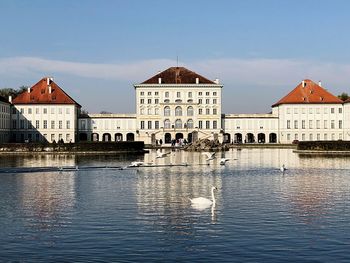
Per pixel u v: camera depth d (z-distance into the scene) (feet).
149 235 120.26
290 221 133.69
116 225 130.41
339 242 113.50
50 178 240.32
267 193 184.55
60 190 195.52
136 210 150.10
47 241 115.65
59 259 102.83
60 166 309.22
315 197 174.19
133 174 259.19
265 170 281.54
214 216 140.26
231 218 137.49
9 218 139.74
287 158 396.37
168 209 151.23
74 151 484.74
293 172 268.82
